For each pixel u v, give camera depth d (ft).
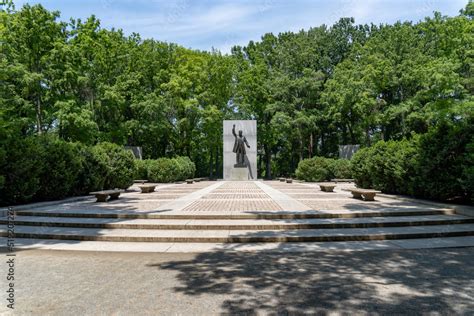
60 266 21.84
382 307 15.14
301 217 35.32
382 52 117.19
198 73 129.90
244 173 114.93
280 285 17.99
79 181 59.06
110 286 17.98
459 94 83.92
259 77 144.66
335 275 19.67
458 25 85.76
